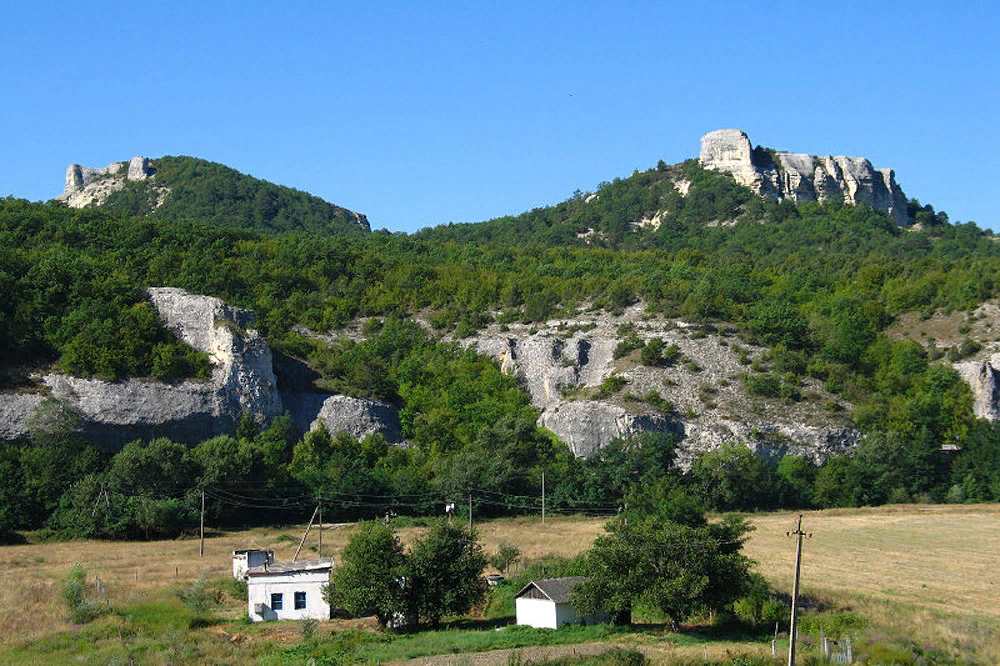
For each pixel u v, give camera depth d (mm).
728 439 132250
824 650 54812
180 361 133375
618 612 64312
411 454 131500
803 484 128750
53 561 89875
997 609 67875
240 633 62688
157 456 112562
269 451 125062
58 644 57312
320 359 150500
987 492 132000
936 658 55188
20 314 130250
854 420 139625
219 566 86250
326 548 95250
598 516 119938
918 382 150250
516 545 92938
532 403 148625
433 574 64812
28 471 110312
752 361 149750
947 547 95625
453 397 143250
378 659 55000
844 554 90625
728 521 69688
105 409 123375
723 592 63500
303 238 191500
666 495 78562
